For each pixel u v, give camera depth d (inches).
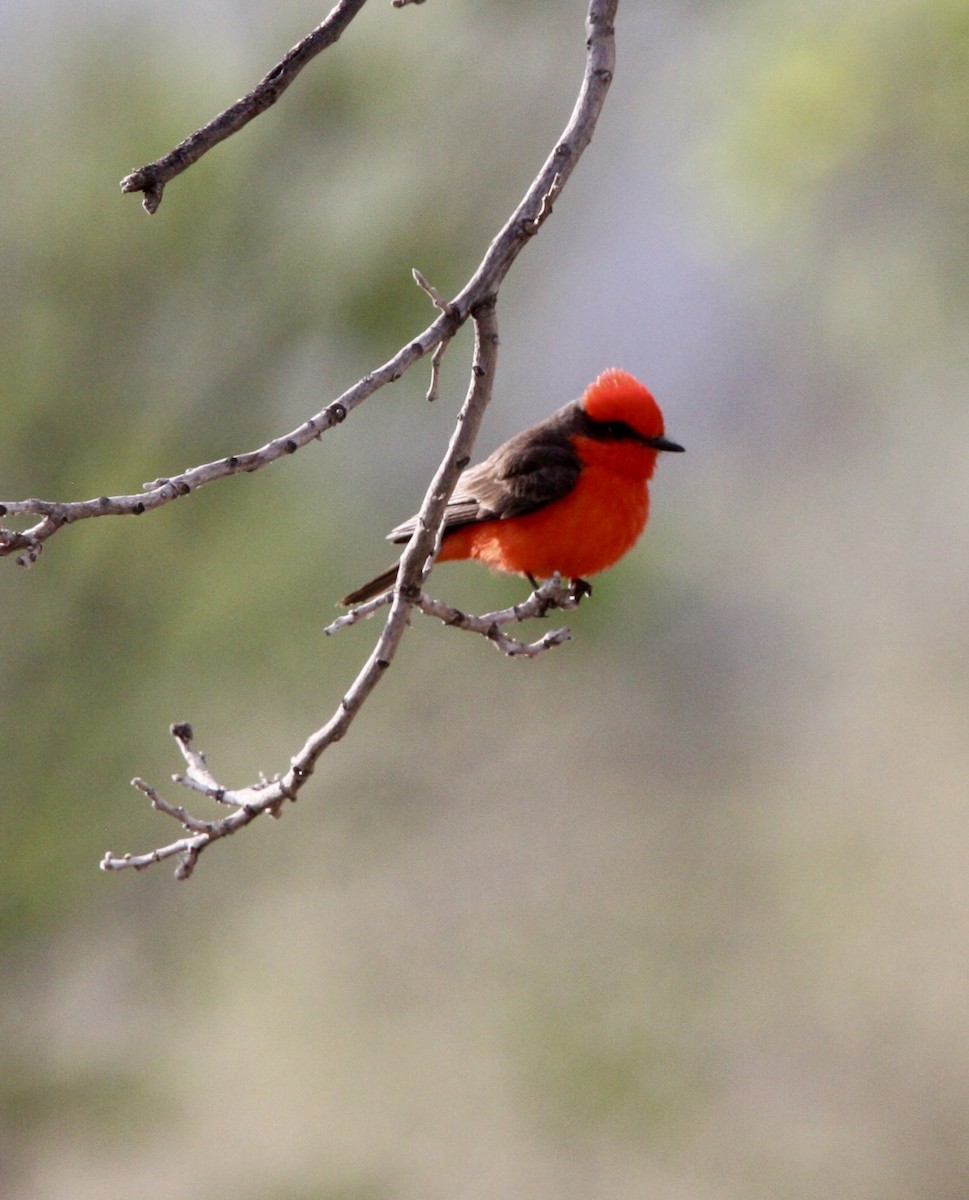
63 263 522.3
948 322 502.3
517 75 535.8
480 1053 613.3
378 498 523.8
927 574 741.9
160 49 527.5
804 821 689.0
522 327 574.9
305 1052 615.8
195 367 521.7
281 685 522.3
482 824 663.8
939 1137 613.3
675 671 681.0
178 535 515.8
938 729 712.4
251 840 553.3
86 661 516.1
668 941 650.2
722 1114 616.4
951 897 661.9
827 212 504.1
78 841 518.0
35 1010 522.3
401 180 524.1
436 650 578.2
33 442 517.3
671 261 591.2
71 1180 574.9
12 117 526.0
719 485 682.2
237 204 523.2
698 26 547.5
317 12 526.0
